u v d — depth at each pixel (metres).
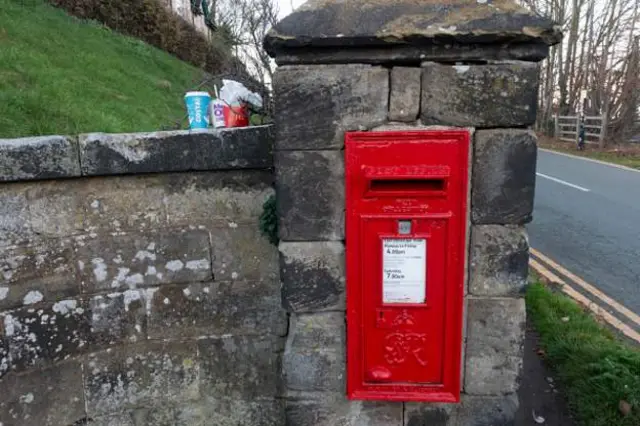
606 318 4.32
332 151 1.87
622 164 13.73
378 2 1.80
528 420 2.87
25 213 2.18
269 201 2.27
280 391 2.54
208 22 16.12
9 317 2.18
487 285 1.95
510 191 1.86
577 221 7.59
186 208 2.37
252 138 2.26
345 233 1.93
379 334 1.99
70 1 9.07
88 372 2.39
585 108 21.83
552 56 25.31
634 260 5.85
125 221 2.35
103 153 2.20
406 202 1.85
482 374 2.04
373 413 2.12
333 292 2.00
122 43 9.20
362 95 1.82
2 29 5.88
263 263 2.43
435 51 1.77
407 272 1.91
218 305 2.46
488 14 1.74
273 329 2.48
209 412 2.56
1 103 3.57
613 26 21.61
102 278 2.36
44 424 2.31
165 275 2.42
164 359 2.48
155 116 5.55
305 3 1.83
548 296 4.37
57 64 5.73
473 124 1.81
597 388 2.91
